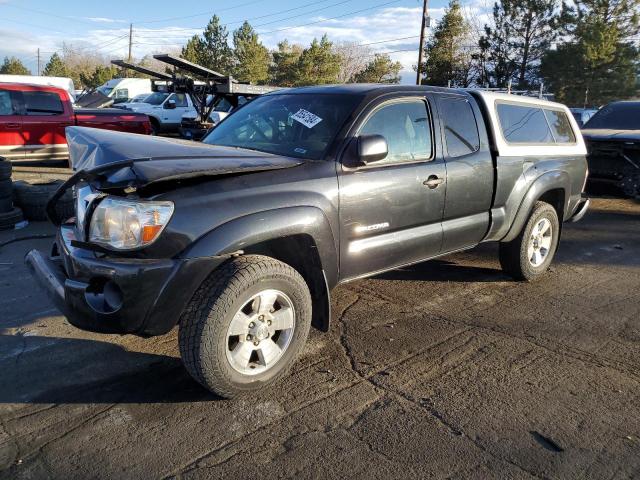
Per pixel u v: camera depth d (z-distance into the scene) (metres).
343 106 3.92
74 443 2.83
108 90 26.91
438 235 4.34
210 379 3.06
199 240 2.97
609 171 9.70
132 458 2.72
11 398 3.23
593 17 38.41
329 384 3.48
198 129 15.46
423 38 36.62
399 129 4.07
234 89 14.12
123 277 2.85
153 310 2.94
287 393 3.36
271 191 3.25
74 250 3.11
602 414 3.21
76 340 3.99
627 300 5.16
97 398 3.25
